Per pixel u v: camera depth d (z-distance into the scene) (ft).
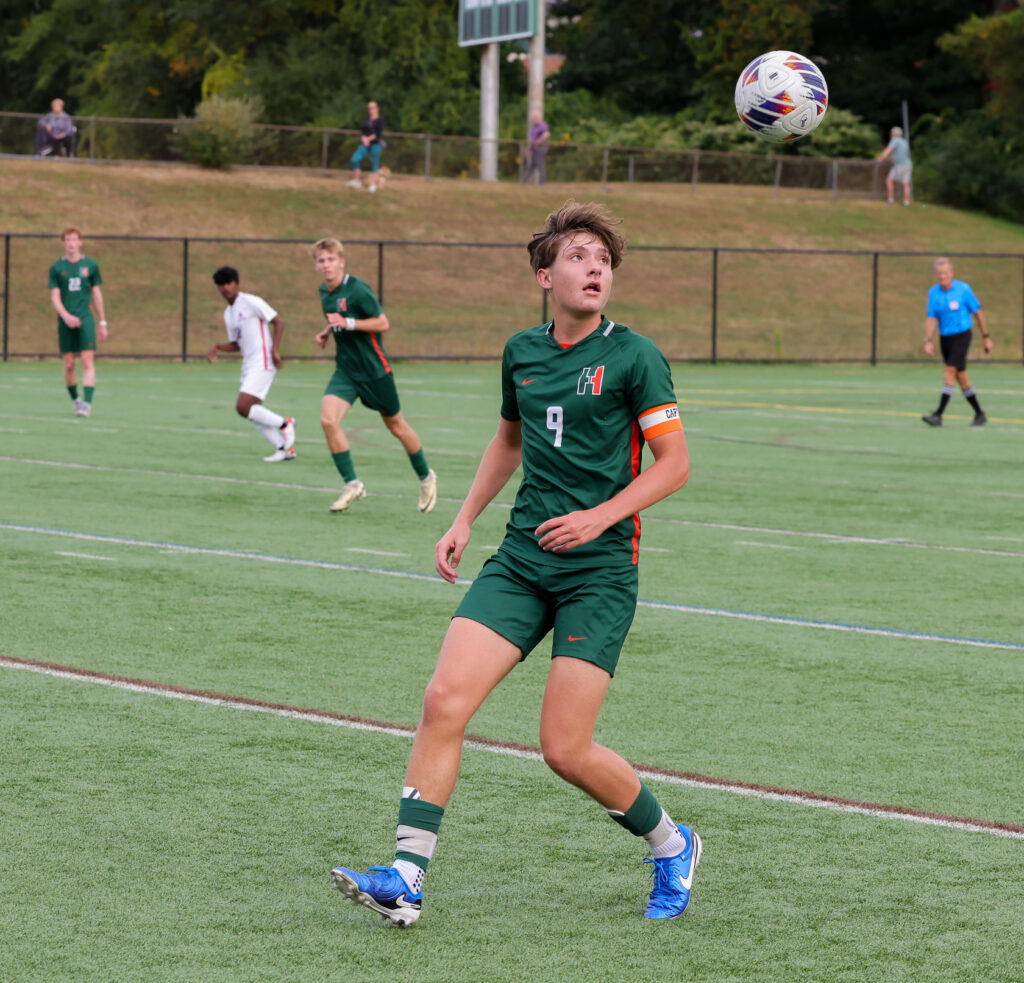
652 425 52.85
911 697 87.71
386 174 610.65
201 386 333.83
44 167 556.92
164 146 591.78
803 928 53.31
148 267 495.82
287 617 106.93
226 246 520.01
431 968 49.21
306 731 78.23
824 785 70.64
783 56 80.38
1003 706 85.92
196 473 188.55
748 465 209.15
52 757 72.79
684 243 591.37
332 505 157.07
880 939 52.31
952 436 251.39
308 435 236.84
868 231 647.97
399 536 143.64
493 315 498.28
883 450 229.45
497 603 53.31
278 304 485.97
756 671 93.71
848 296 564.30
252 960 49.62
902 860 60.64
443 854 60.85
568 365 53.72
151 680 88.38
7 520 149.07
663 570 128.98
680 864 54.39
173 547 135.54
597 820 65.31
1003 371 441.27
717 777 71.72
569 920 53.93
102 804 65.92
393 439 232.73
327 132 616.80
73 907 54.19
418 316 489.67
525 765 73.36
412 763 52.44
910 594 119.44
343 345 153.17
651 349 53.21
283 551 134.51
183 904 54.65
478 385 353.51
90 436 230.27
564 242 53.42
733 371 426.10
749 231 620.49
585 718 51.90
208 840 61.62
